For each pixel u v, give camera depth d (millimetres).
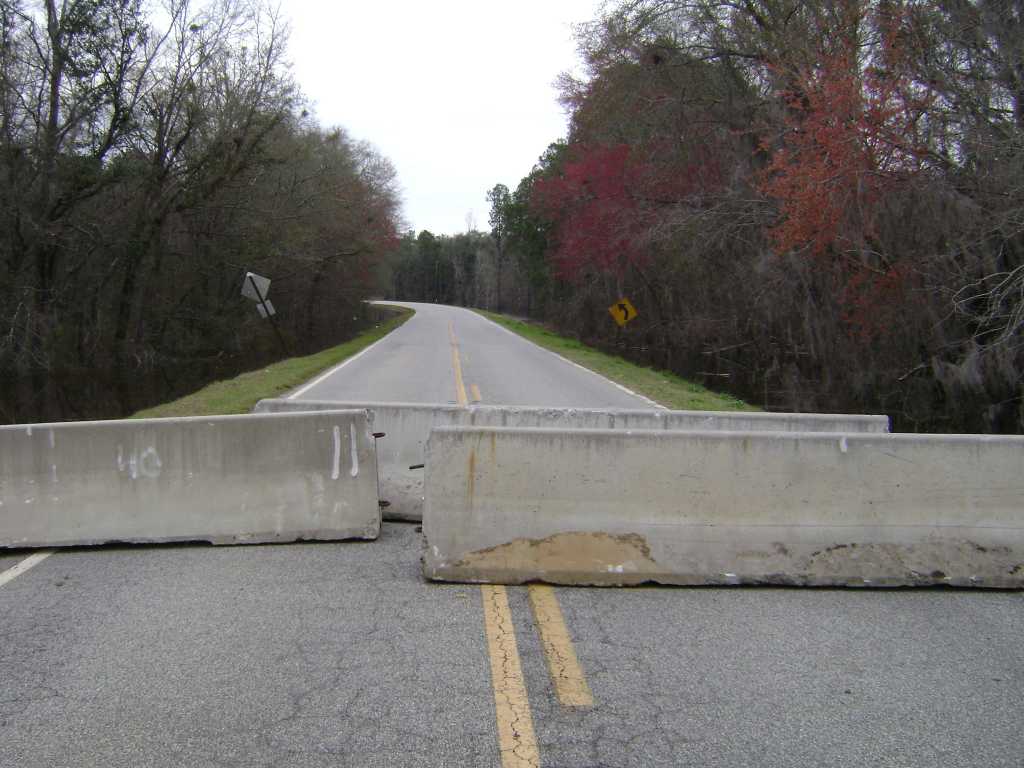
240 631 4547
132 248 29703
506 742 3404
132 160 27906
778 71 20078
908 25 17547
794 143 20156
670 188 28125
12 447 6121
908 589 5328
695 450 5449
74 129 26891
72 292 29844
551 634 4527
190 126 29047
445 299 158500
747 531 5391
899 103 17453
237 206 33000
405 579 5395
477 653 4273
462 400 15883
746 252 25391
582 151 34438
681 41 25922
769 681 4000
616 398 16609
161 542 6082
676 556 5344
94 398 26625
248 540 6102
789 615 4863
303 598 5051
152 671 4051
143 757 3287
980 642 4516
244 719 3588
